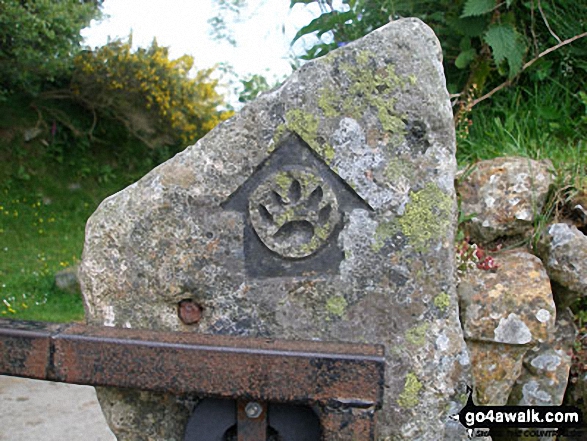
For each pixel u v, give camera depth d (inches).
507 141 120.9
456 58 140.9
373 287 73.3
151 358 64.9
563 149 115.0
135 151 400.2
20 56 314.5
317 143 73.7
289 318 73.9
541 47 139.6
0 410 153.1
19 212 327.3
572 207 95.2
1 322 68.7
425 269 73.2
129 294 74.9
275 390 64.1
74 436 140.9
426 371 73.0
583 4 141.4
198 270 74.7
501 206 93.4
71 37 335.0
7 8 290.7
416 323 73.2
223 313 74.7
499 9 136.3
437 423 73.3
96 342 65.3
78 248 307.6
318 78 74.0
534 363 85.4
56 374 65.7
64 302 235.1
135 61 375.2
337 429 63.7
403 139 73.5
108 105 379.9
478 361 81.7
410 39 74.1
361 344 67.3
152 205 74.6
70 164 370.9
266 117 74.4
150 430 75.6
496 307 81.7
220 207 74.9
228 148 74.7
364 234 73.5
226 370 64.3
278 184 73.9
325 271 73.9
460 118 125.8
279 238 74.0
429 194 73.4
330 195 73.5
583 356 90.0
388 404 73.0
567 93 134.2
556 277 88.1
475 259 88.2
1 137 353.4
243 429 67.9
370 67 73.6
